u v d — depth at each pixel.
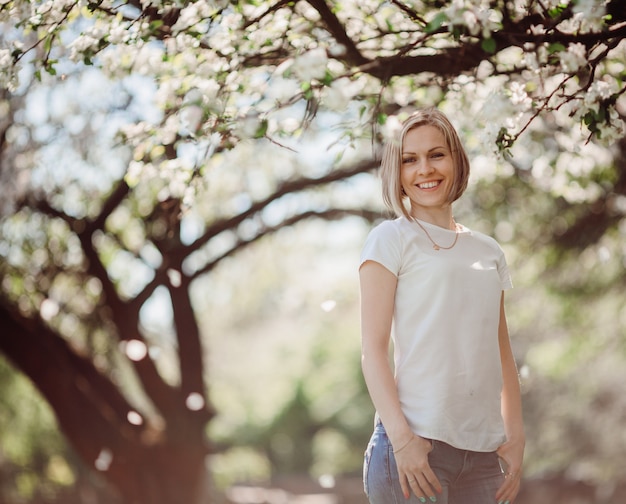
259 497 19.64
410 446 2.40
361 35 3.45
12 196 7.81
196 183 3.54
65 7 3.09
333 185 9.03
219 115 2.93
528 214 8.52
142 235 9.02
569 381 17.86
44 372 8.59
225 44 3.16
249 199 9.27
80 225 8.27
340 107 2.60
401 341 2.56
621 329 12.00
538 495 18.64
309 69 2.46
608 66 3.54
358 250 10.90
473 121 3.52
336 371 31.25
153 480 8.70
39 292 8.59
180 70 3.17
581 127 3.15
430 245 2.57
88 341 9.52
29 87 7.00
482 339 2.54
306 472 30.23
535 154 5.34
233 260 10.96
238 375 30.70
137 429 8.84
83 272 8.84
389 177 2.68
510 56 4.18
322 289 11.06
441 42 3.56
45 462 13.97
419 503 2.43
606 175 6.13
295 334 30.80
